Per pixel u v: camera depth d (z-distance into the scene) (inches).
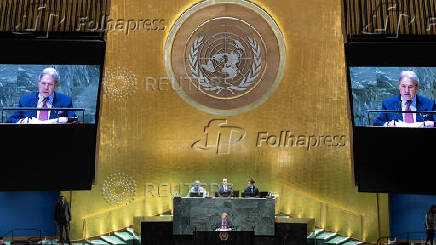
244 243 698.2
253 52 830.5
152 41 831.1
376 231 805.9
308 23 835.4
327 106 826.2
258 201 711.7
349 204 815.7
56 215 745.6
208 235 696.4
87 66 825.5
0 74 809.5
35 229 780.6
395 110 815.7
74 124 772.0
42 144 765.3
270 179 818.8
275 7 836.6
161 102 826.2
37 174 764.0
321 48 832.3
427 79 821.2
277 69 830.5
